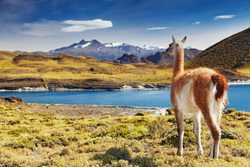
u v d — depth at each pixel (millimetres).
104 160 10852
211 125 8781
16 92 189750
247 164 9992
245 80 189625
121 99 118500
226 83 8883
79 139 18297
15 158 12500
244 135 16656
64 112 68375
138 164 10195
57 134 19234
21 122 35500
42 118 45531
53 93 174250
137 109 74125
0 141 18375
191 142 13680
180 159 10031
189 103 9406
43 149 15469
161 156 10773
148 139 15664
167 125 19531
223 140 14602
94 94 155875
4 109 59781
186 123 20844
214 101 8883
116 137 17453
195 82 9109
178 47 11133
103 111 70062
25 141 16781
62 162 10742
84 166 10219
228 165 9234
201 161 9812
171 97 10523
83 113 65812
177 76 10352
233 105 77875
